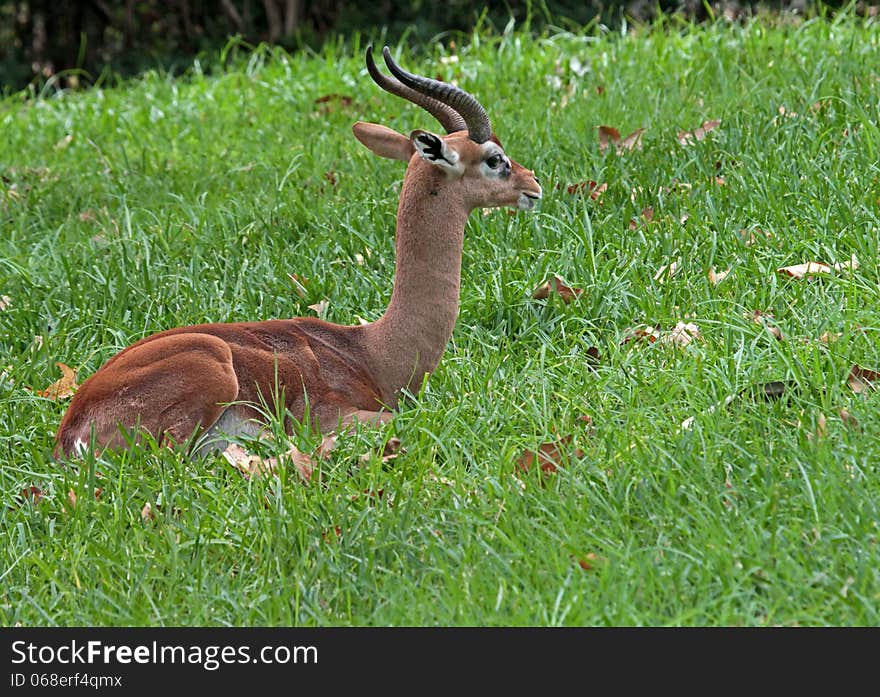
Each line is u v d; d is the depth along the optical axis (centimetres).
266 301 1068
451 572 673
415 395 892
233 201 1320
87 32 2867
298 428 823
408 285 880
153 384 820
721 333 912
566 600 622
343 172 1393
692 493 702
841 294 945
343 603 670
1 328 1074
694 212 1094
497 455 788
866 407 774
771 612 594
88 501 768
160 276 1152
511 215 1152
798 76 1441
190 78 2277
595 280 1022
